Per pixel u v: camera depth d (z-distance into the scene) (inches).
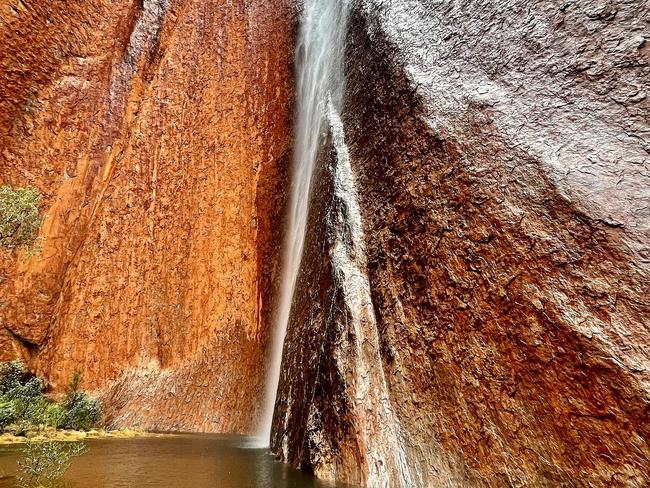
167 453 378.6
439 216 297.3
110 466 307.0
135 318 747.4
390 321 305.4
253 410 603.8
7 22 743.7
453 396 247.1
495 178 270.8
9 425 510.3
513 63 301.9
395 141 366.6
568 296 214.1
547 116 265.0
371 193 376.2
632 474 170.4
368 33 482.3
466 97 318.3
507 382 224.5
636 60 241.1
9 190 414.9
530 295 228.7
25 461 283.7
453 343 258.7
